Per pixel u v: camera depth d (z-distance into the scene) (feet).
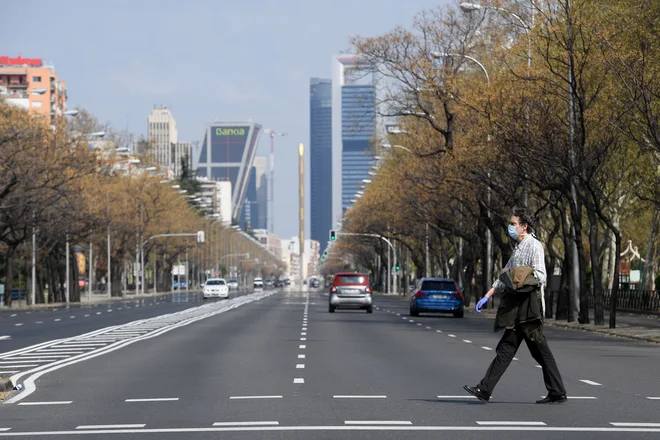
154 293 529.86
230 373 75.41
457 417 49.70
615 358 90.89
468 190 204.64
